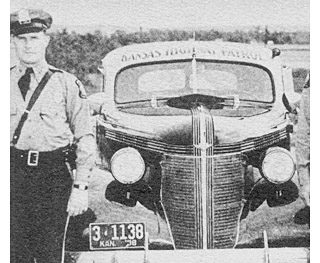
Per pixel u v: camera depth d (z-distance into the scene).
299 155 10.32
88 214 10.20
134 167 10.19
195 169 10.15
